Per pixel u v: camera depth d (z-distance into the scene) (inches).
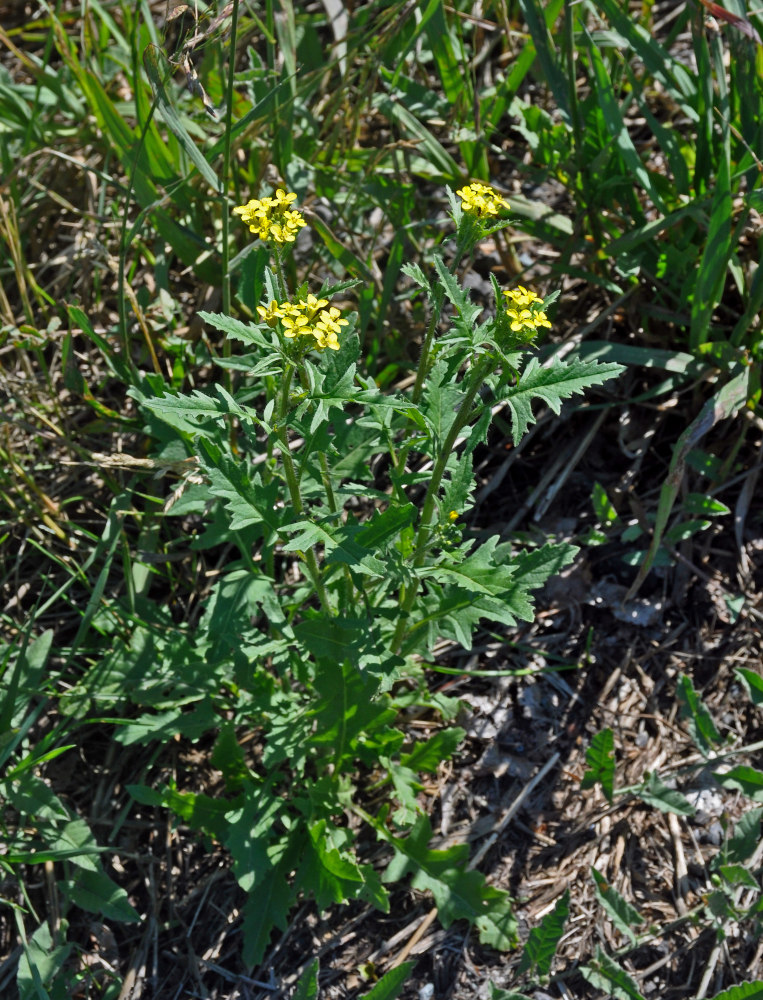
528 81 28.4
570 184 24.3
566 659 22.6
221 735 19.7
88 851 18.5
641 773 21.4
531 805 21.1
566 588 23.2
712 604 22.9
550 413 24.3
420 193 27.4
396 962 19.4
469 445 15.9
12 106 26.2
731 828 20.6
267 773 21.3
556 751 21.7
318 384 14.4
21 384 23.4
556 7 23.4
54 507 23.0
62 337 25.5
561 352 23.3
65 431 24.1
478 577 15.7
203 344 22.2
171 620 22.0
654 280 23.8
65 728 21.3
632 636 22.8
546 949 18.3
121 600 22.2
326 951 19.6
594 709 22.1
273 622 18.7
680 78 23.5
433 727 21.9
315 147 25.7
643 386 24.4
